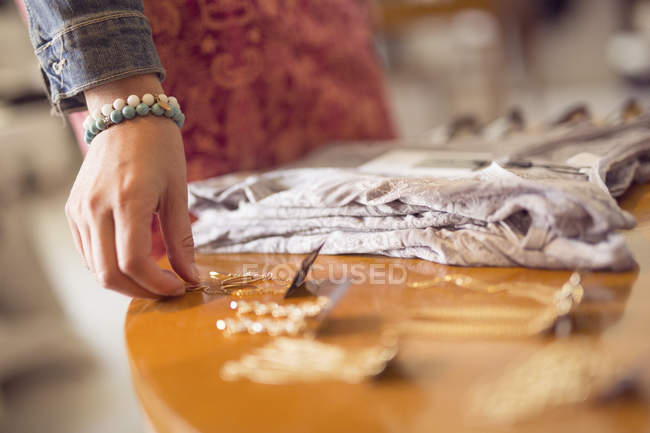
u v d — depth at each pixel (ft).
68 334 5.25
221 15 2.39
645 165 2.07
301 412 0.98
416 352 1.13
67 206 1.51
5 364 4.78
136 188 1.43
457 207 1.52
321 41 2.94
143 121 1.59
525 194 1.43
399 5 7.73
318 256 1.79
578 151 2.12
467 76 9.45
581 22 14.07
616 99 12.23
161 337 1.34
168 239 1.58
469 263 1.50
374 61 3.44
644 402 0.92
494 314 1.25
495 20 7.99
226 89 2.45
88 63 1.61
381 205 1.64
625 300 1.24
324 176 1.86
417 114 9.87
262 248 1.89
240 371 1.13
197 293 1.59
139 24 1.69
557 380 0.99
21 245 6.43
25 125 7.27
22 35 7.00
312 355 1.16
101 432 3.79
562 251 1.39
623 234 1.61
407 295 1.41
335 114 3.04
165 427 1.03
